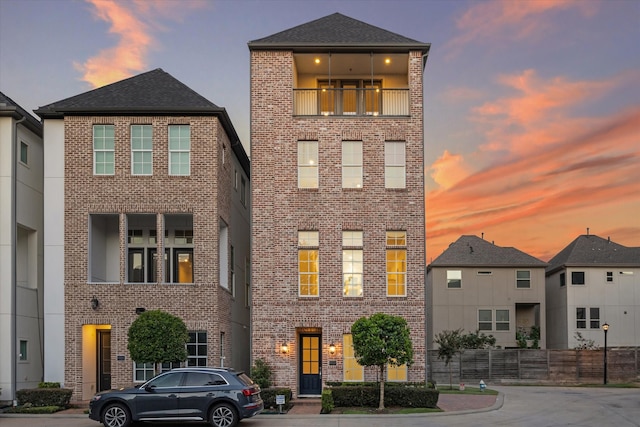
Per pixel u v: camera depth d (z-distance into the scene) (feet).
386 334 69.05
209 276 81.71
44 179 83.92
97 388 85.66
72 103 85.15
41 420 65.26
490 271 160.97
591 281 160.25
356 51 86.33
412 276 83.66
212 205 82.64
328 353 82.38
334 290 83.41
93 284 81.10
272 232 84.28
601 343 157.58
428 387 77.77
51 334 81.51
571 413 71.51
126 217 83.41
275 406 73.15
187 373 58.44
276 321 82.84
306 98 90.27
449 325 158.61
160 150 83.25
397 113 90.63
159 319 69.87
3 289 79.51
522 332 163.43
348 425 60.18
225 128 89.40
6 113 81.20
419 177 85.15
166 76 90.89
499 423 62.44
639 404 81.66
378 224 84.53
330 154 85.40
